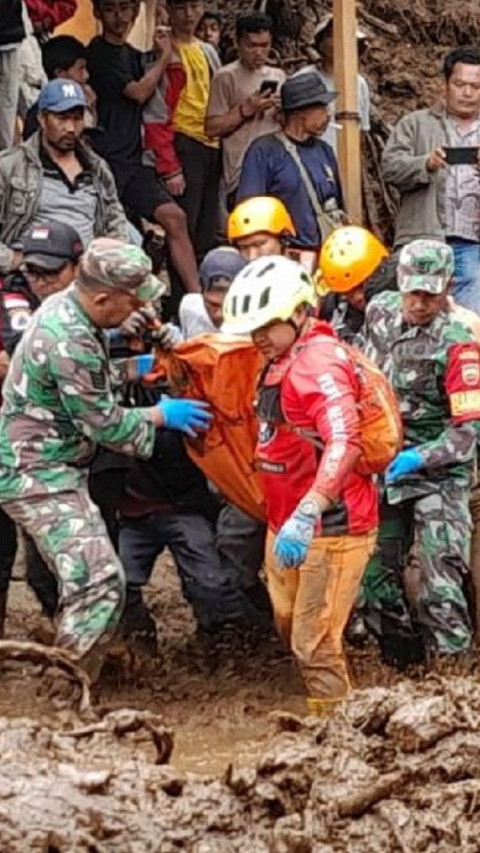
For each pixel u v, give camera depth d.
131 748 6.74
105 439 7.98
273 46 16.23
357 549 7.73
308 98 10.93
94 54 11.77
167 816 6.18
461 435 8.38
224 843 6.14
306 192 10.97
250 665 8.98
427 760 6.50
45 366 7.88
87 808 6.11
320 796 6.31
